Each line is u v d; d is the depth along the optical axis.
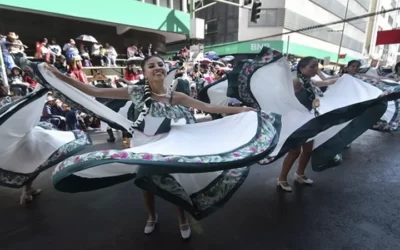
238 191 2.81
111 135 4.91
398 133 5.16
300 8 18.17
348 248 1.91
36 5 7.69
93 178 1.58
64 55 8.18
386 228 2.14
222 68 10.58
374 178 3.09
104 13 9.25
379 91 2.63
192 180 1.83
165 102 1.80
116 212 2.45
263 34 17.05
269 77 2.38
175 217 2.34
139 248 1.96
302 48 19.06
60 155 2.38
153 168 1.46
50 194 2.81
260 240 2.02
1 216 2.40
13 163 2.30
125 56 11.14
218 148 1.59
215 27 18.64
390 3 38.91
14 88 5.11
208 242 2.01
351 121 2.56
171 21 11.52
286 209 2.44
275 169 3.39
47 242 2.04
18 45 6.73
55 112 5.14
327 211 2.40
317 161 2.69
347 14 25.58
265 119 1.80
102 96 1.80
